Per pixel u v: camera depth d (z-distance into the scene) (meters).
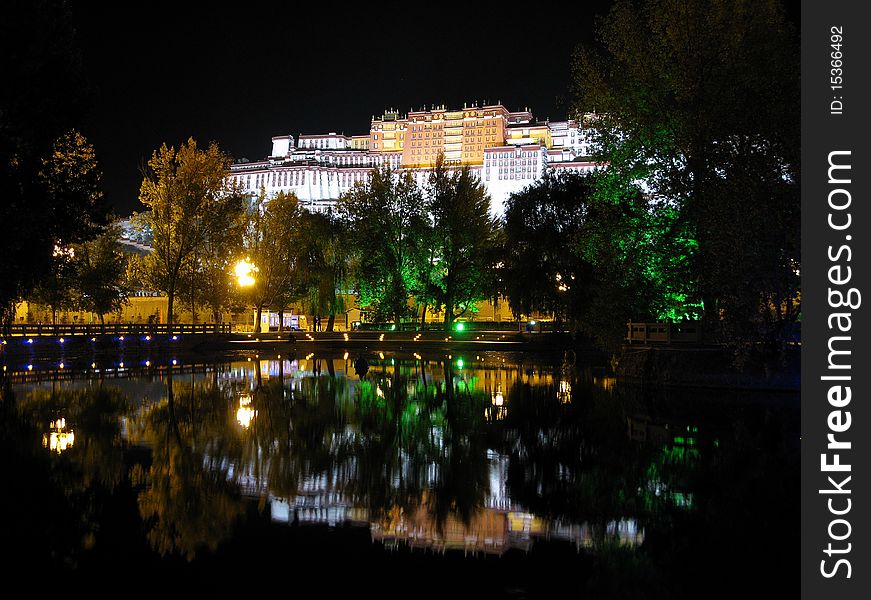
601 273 36.09
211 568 10.10
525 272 59.22
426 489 14.49
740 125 28.66
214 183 68.50
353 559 10.50
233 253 72.06
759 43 30.95
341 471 16.08
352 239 80.69
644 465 16.62
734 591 9.45
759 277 27.61
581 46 35.34
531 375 41.00
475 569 10.11
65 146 29.75
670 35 32.47
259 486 14.66
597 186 35.69
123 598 9.03
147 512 12.75
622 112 34.03
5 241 25.59
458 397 30.05
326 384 35.97
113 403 27.86
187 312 97.56
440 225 80.56
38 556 10.54
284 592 9.28
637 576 9.78
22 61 25.62
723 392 29.78
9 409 25.97
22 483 14.75
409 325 85.12
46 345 55.16
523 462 17.08
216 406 27.14
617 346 37.75
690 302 33.97
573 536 11.59
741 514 12.66
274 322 96.88
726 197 27.61
